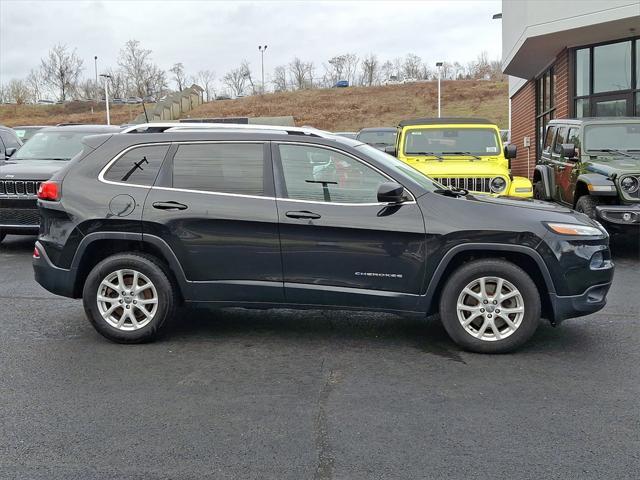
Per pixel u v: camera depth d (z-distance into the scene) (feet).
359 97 206.59
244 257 18.30
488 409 14.38
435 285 17.83
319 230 17.94
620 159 32.83
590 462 12.00
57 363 17.49
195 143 18.86
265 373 16.70
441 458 12.19
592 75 52.11
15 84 220.23
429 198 17.95
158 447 12.70
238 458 12.25
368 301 18.08
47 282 19.25
